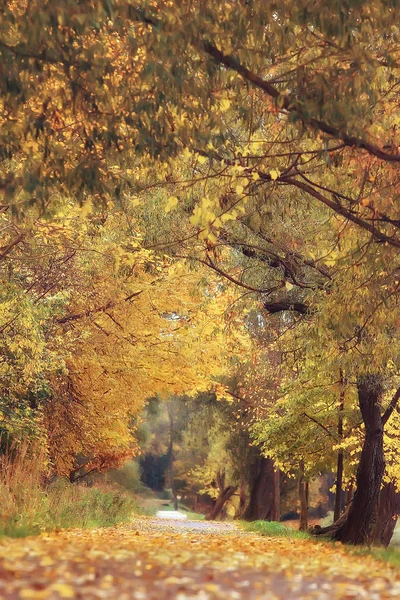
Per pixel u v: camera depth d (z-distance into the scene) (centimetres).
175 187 1627
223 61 1051
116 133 1099
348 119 1057
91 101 1053
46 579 650
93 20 916
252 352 2658
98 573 702
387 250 1360
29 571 682
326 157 1115
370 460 2256
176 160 1234
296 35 1154
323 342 1716
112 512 2584
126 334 2586
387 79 1229
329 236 1583
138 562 789
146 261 2142
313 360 2272
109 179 1170
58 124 1140
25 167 1105
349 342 1720
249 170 1258
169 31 996
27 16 924
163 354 2702
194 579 720
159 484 9906
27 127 1038
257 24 1054
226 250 2023
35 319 1977
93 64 998
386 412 2336
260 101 1253
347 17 1020
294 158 1399
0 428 2047
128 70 1100
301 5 1025
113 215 1873
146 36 1002
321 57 1098
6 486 1468
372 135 1150
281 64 1173
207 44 1036
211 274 2148
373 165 1314
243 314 2181
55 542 973
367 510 2255
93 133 1066
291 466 3047
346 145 1193
